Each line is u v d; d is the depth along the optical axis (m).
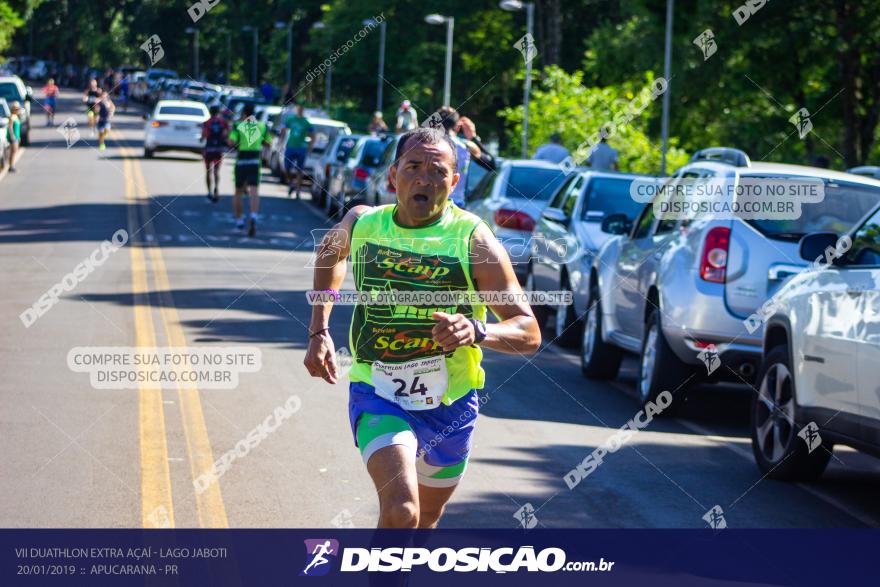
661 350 20.86
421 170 9.48
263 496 14.10
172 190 68.19
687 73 74.44
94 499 13.79
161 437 16.92
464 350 9.72
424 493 10.14
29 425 17.39
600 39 83.62
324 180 65.38
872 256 15.19
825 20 64.75
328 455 16.20
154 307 29.42
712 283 20.16
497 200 35.53
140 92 178.00
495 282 9.55
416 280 9.56
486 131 125.06
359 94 138.88
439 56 122.31
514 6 72.31
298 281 35.88
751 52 69.75
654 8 54.09
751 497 15.49
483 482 15.41
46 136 110.31
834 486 16.53
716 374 20.98
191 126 89.31
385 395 9.64
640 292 22.36
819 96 76.19
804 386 16.08
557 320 29.92
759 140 79.19
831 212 20.20
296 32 163.50
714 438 19.45
